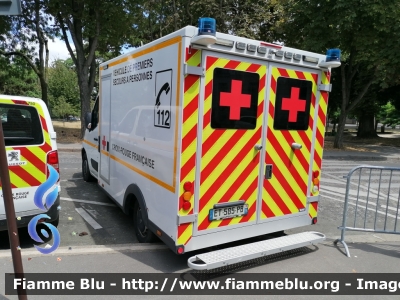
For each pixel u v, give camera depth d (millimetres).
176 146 3328
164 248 4164
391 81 16016
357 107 24531
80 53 15523
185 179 3330
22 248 4133
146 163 4004
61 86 37125
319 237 4113
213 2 16938
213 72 3363
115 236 4668
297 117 4074
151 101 3846
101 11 14375
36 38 18047
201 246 3523
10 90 32625
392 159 14547
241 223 3793
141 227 4395
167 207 3518
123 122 4785
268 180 3947
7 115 3828
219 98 3438
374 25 13586
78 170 9328
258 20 17906
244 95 3604
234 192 3689
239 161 3680
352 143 21625
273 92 3824
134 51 4312
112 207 5957
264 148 3854
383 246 4500
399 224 5680
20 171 3875
